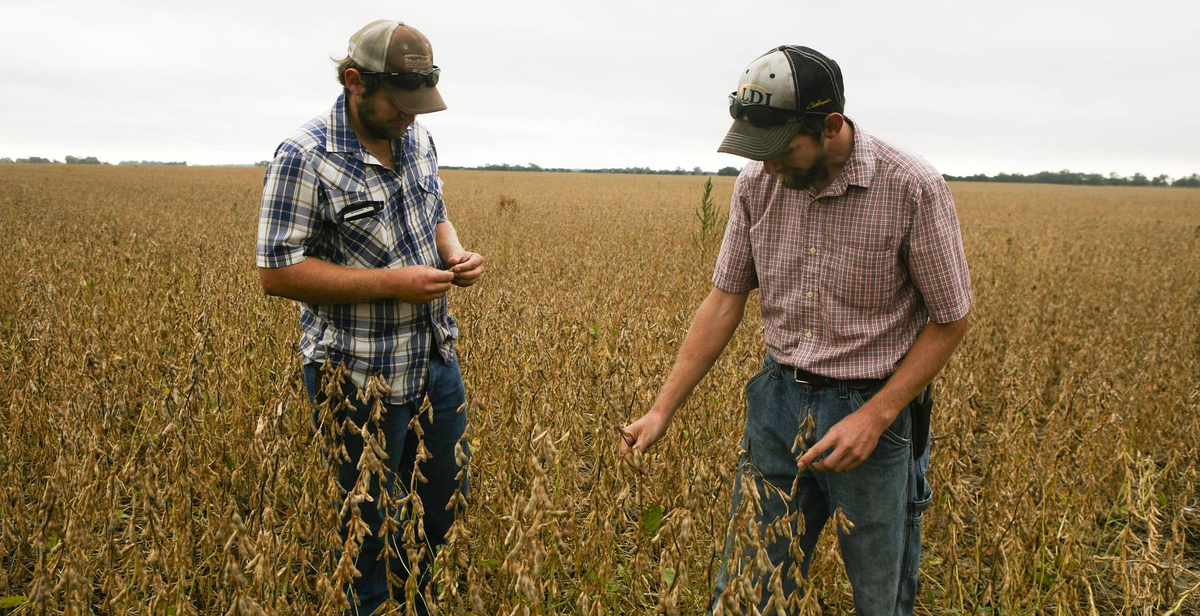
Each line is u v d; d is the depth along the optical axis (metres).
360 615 2.99
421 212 2.85
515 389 3.34
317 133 2.57
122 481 2.54
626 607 2.97
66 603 2.11
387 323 2.73
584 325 5.70
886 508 2.46
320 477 2.52
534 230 16.59
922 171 2.20
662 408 2.60
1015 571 3.15
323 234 2.69
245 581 2.02
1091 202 50.66
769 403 2.58
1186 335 7.87
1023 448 4.22
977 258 13.34
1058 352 6.89
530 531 1.98
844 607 3.38
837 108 2.13
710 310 2.68
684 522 1.95
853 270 2.30
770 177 2.47
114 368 4.46
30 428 3.97
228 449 3.66
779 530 2.19
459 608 2.77
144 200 25.75
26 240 10.55
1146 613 3.15
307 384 2.87
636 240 15.73
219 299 6.11
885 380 2.38
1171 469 4.57
